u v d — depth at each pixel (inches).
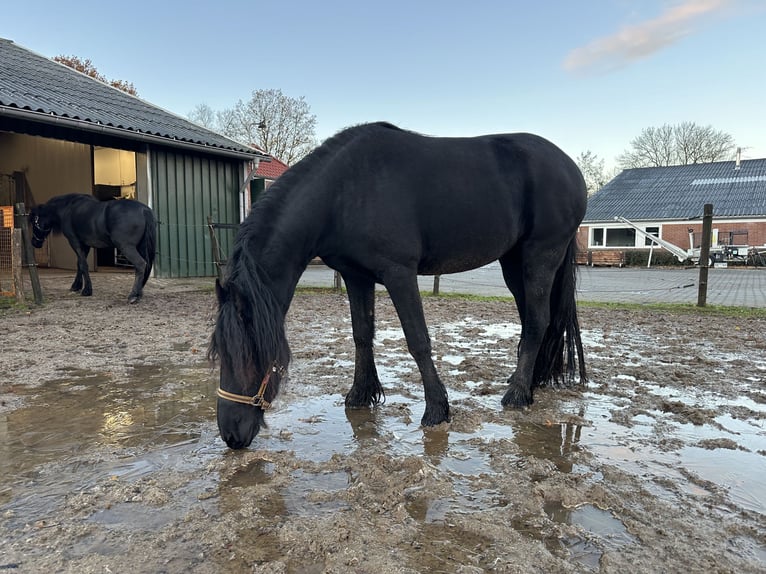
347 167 103.7
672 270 802.8
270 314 87.7
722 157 1531.7
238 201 451.5
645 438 103.4
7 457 93.5
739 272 733.3
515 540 67.5
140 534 68.6
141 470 88.5
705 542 67.1
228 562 62.8
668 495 80.1
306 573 61.2
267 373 89.0
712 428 108.5
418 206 107.0
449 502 77.9
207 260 427.5
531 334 125.6
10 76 357.1
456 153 113.0
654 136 1611.7
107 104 396.8
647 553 64.6
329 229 104.2
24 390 134.4
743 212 955.3
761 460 92.9
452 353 181.3
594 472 88.1
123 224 279.7
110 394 131.4
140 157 392.2
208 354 87.0
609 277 617.0
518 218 119.0
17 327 217.2
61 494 80.0
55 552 64.3
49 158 492.4
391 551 65.0
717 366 159.0
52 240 491.8
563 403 126.1
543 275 123.9
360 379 121.5
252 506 75.2
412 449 98.3
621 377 148.4
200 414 116.8
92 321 233.6
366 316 119.2
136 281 287.0
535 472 87.6
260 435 105.0
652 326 231.9
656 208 1061.8
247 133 1278.3
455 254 114.5
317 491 80.3
